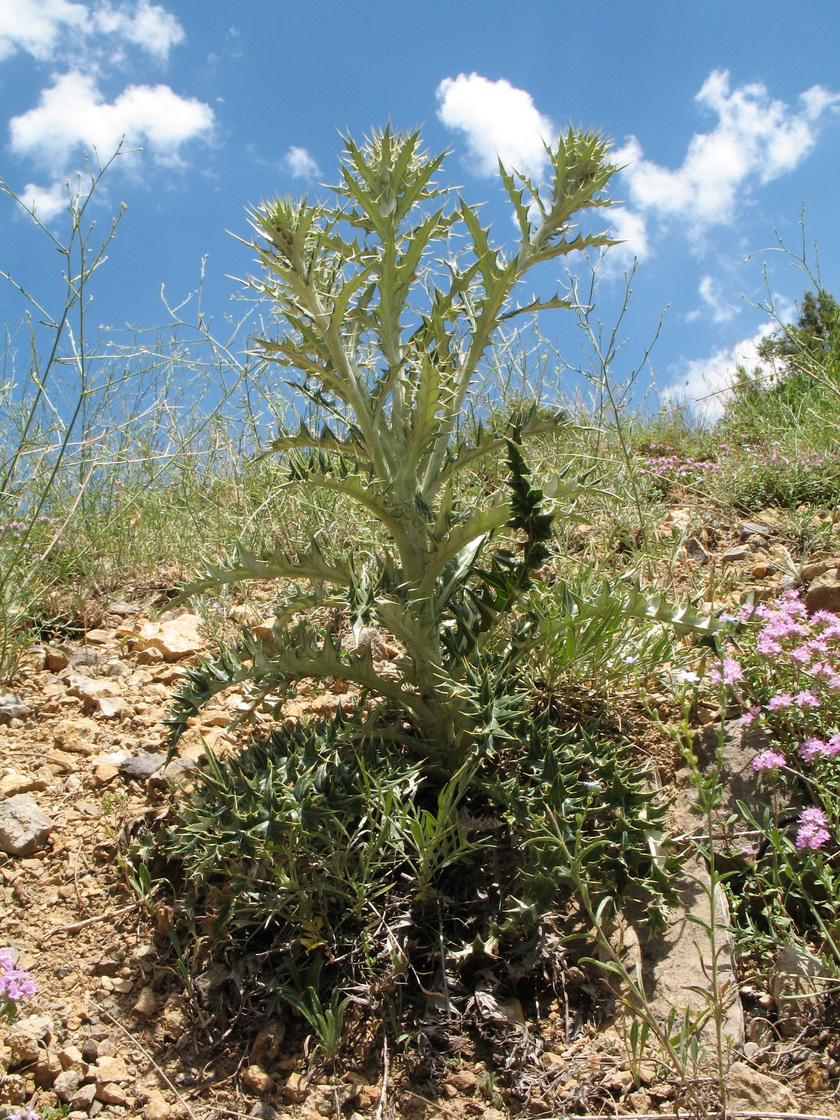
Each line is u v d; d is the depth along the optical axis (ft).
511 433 2.69
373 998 2.37
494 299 2.71
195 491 5.09
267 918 2.47
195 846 2.61
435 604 2.74
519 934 2.49
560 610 3.05
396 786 2.54
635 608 2.77
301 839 2.51
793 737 2.93
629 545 4.36
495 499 2.81
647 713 3.22
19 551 3.73
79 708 3.48
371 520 4.41
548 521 2.51
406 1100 2.20
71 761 3.16
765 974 2.43
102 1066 2.28
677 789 2.97
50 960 2.53
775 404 6.25
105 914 2.65
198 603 4.05
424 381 2.53
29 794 3.01
